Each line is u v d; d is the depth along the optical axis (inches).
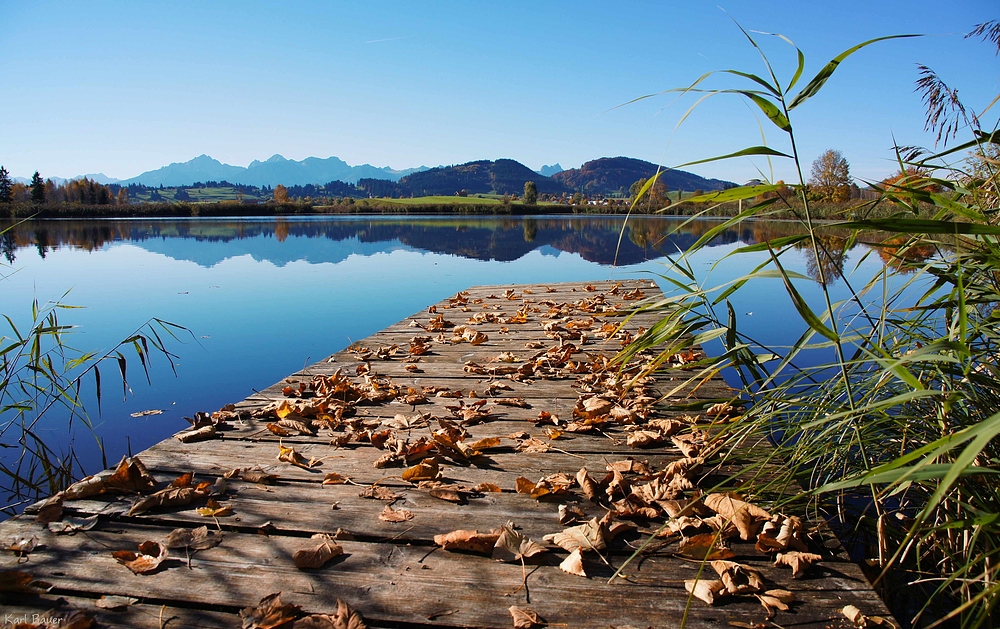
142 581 54.0
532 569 56.6
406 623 49.3
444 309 215.3
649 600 51.9
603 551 59.1
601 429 93.7
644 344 84.4
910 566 68.1
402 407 105.5
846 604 50.9
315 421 96.7
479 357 142.1
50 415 143.1
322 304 299.1
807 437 71.5
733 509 62.9
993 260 55.7
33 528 62.4
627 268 441.1
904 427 66.2
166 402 153.6
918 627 64.5
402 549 59.9
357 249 623.5
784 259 491.5
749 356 76.1
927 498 69.8
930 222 46.8
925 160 64.9
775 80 56.8
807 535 60.3
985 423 36.6
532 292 253.4
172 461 80.8
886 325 72.4
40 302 295.0
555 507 68.5
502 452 85.4
